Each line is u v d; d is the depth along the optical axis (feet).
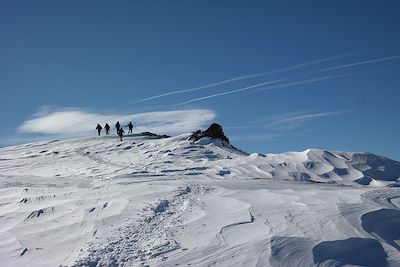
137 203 53.52
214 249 34.50
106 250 36.22
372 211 42.45
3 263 35.94
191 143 125.49
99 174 90.79
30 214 51.42
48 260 35.68
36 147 148.05
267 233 36.96
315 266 31.32
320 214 41.78
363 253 33.99
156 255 34.35
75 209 52.31
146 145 132.05
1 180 83.51
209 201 53.26
